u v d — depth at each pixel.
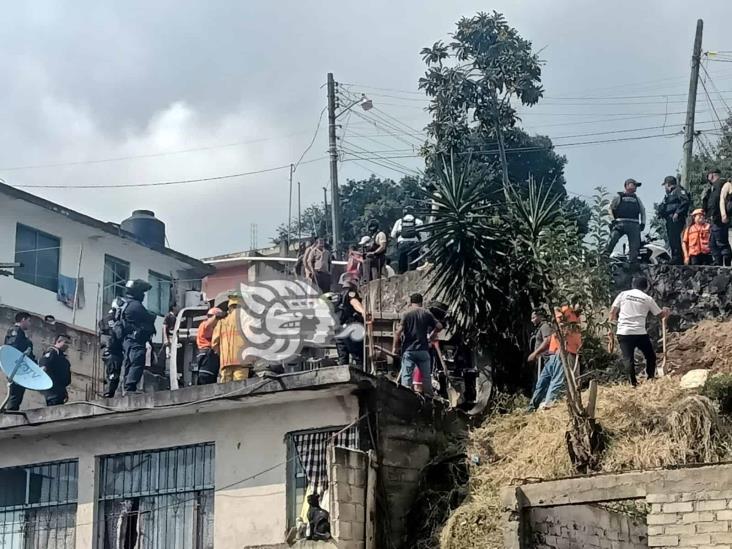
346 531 14.75
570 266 15.48
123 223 32.41
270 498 16.56
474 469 16.08
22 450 18.80
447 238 19.23
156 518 17.61
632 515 14.78
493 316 19.05
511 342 19.06
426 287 21.94
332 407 16.33
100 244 30.50
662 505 11.98
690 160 31.48
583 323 18.55
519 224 18.25
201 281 33.34
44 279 28.69
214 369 18.78
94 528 17.92
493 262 19.16
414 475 16.36
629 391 16.23
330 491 15.53
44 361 19.86
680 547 11.78
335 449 14.95
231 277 33.12
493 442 16.66
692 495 11.82
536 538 13.00
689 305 21.02
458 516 14.88
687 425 14.59
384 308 22.69
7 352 18.61
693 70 31.97
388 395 16.27
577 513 13.78
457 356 19.06
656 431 14.90
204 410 17.30
